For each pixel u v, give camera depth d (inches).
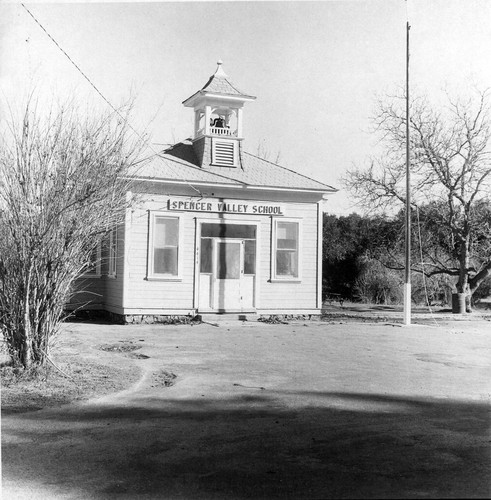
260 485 225.9
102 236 441.1
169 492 219.1
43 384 386.3
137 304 778.8
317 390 395.9
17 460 253.3
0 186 390.0
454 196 1131.9
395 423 315.3
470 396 383.9
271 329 734.5
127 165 430.3
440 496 214.8
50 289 409.1
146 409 338.6
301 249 867.4
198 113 903.1
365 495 215.9
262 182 851.4
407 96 853.2
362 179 1213.7
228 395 376.5
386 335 706.8
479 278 1111.6
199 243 815.7
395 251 1282.0
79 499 212.5
